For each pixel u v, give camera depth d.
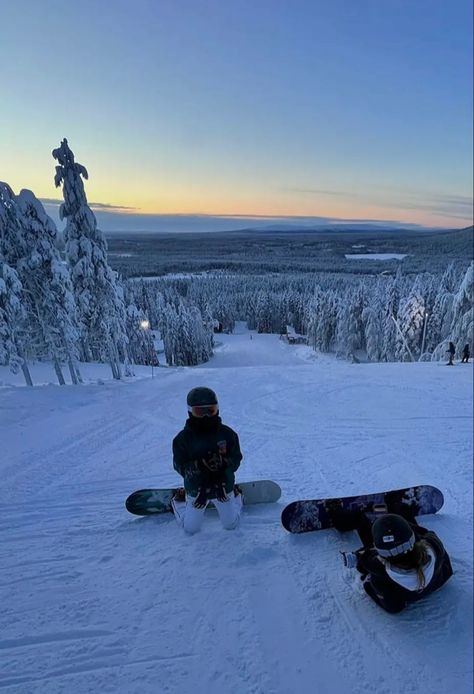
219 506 4.08
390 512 4.23
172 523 4.35
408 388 14.28
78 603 3.17
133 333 38.12
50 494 5.54
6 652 2.72
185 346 61.38
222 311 106.81
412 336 44.50
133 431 8.95
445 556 3.20
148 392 13.42
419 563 2.88
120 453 7.43
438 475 6.54
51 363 22.94
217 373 18.19
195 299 118.38
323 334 67.62
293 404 12.16
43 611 3.09
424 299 47.91
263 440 8.66
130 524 4.39
